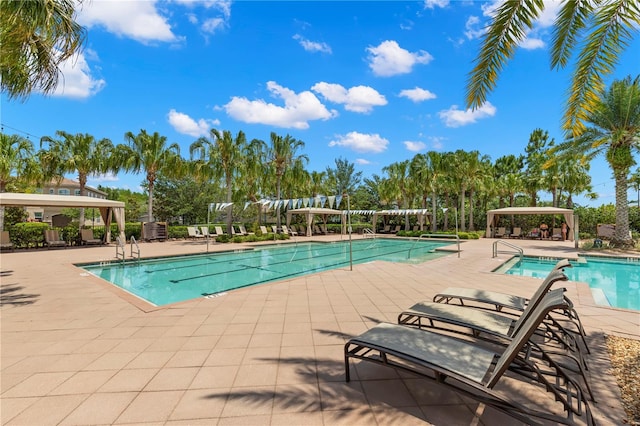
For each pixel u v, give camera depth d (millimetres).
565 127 5215
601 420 2006
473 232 22484
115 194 44188
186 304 4828
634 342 3258
